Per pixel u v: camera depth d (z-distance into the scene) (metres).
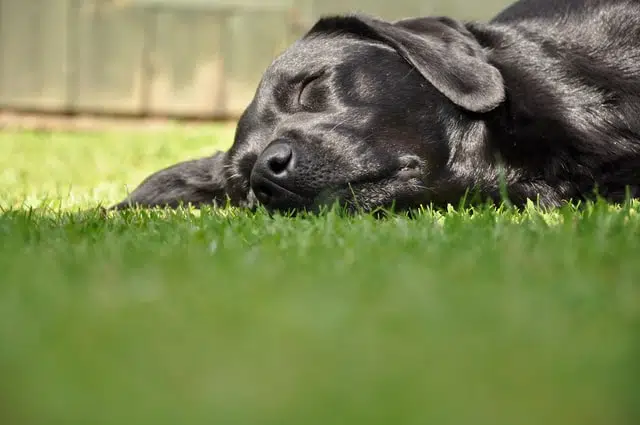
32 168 8.66
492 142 4.73
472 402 1.65
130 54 13.27
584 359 1.87
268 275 2.71
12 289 2.58
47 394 1.71
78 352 1.97
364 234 3.48
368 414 1.61
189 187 5.39
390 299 2.38
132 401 1.68
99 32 13.19
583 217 3.63
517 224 3.67
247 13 13.30
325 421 1.58
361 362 1.89
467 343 2.01
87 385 1.76
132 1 13.16
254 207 5.00
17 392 1.72
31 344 2.02
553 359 1.89
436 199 4.74
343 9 13.28
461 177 4.75
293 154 4.48
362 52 4.84
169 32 13.27
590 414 1.61
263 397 1.69
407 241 3.32
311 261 2.95
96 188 7.00
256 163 4.55
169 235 3.74
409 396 1.68
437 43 4.82
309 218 4.24
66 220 4.35
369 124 4.64
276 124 4.87
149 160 9.21
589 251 2.94
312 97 4.81
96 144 10.73
